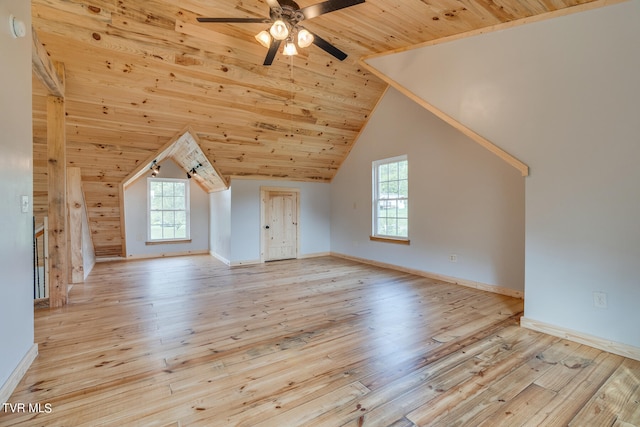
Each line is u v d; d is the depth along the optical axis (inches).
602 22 92.1
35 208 174.9
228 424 64.7
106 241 247.0
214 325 119.0
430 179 189.9
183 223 297.6
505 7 99.4
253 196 246.5
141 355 94.9
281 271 216.5
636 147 90.0
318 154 242.7
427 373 84.5
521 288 150.0
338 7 87.8
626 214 92.8
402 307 138.9
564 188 104.6
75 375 83.3
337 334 110.5
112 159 191.9
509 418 66.5
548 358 92.4
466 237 172.4
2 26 72.1
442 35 124.0
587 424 64.7
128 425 64.3
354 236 254.5
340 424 64.8
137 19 121.0
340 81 185.2
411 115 199.6
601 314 98.3
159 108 163.6
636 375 83.0
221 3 117.1
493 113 117.1
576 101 99.5
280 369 86.8
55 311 135.0
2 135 72.0
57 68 129.0
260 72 159.2
